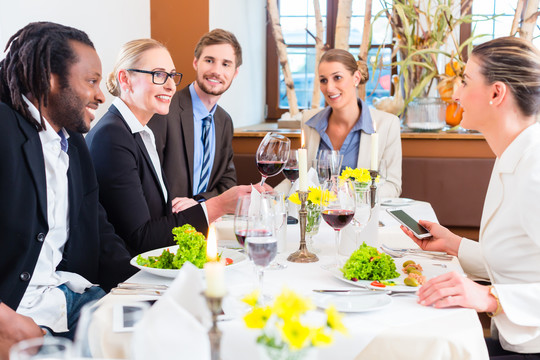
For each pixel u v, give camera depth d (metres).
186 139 2.95
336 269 1.53
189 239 1.47
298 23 5.49
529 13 4.25
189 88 3.07
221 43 3.00
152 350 0.70
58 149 1.71
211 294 0.71
